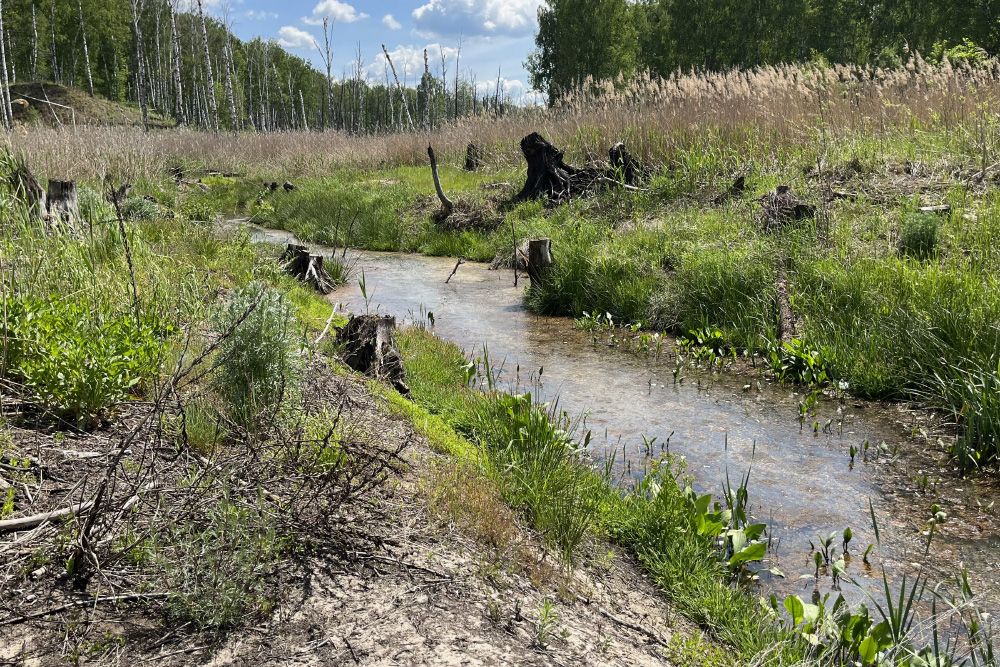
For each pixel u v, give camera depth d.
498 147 19.97
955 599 3.52
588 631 2.94
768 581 3.74
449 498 3.65
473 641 2.60
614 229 12.02
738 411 6.19
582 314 9.54
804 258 8.70
